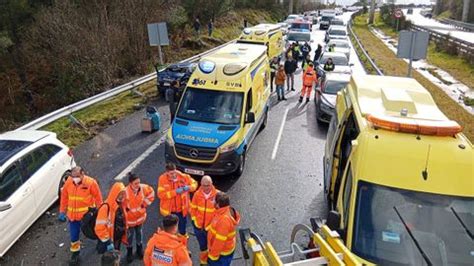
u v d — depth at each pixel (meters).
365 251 5.02
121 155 11.61
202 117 10.67
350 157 6.01
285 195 9.62
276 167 11.17
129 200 6.83
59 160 8.98
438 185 5.19
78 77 21.38
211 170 9.88
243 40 23.16
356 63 27.47
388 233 5.07
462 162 5.26
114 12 25.33
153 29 18.59
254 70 12.31
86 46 22.17
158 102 17.20
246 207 9.05
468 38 38.62
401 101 6.67
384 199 5.24
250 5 57.97
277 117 15.68
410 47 12.77
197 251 7.57
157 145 12.38
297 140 13.27
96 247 7.46
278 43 26.66
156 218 8.52
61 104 20.98
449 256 4.84
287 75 19.56
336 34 37.72
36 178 8.12
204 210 6.72
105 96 16.20
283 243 7.77
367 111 6.65
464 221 5.02
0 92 21.48
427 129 5.55
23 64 22.88
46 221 8.38
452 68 26.03
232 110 10.73
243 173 10.75
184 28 34.28
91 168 10.77
